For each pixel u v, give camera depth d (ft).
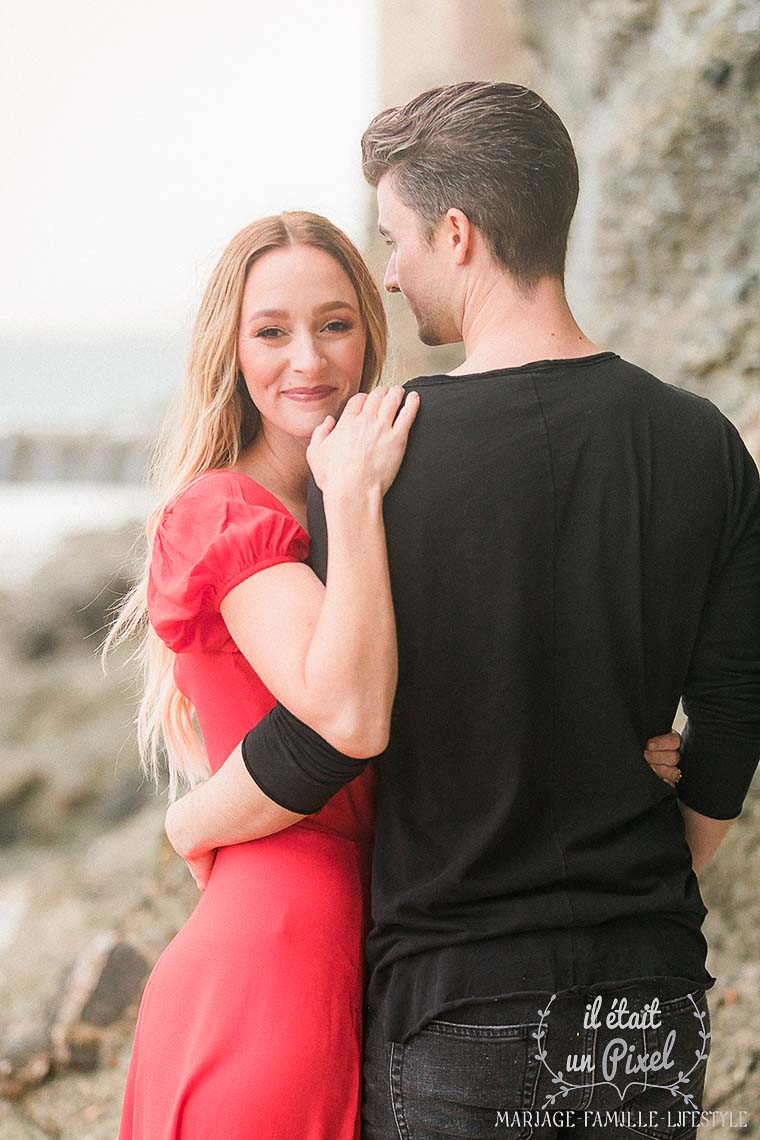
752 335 10.68
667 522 4.70
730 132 10.77
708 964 9.00
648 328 11.51
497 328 4.85
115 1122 9.53
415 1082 4.64
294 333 5.52
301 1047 4.92
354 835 5.43
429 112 4.89
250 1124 4.85
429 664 4.63
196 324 5.75
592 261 12.30
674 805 5.01
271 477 5.88
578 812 4.67
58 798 22.95
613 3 11.57
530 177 4.74
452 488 4.57
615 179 11.74
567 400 4.65
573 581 4.61
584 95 12.71
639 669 4.72
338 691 4.46
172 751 6.46
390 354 6.17
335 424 5.05
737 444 4.94
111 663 25.68
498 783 4.61
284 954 5.03
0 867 21.59
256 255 5.57
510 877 4.58
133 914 10.95
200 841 5.19
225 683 5.32
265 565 4.88
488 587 4.56
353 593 4.48
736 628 4.99
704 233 11.12
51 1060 10.11
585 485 4.62
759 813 9.33
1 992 12.27
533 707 4.59
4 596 26.63
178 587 5.02
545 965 4.50
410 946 4.68
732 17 10.48
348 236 5.75
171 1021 5.09
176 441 5.94
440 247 4.92
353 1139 4.94
